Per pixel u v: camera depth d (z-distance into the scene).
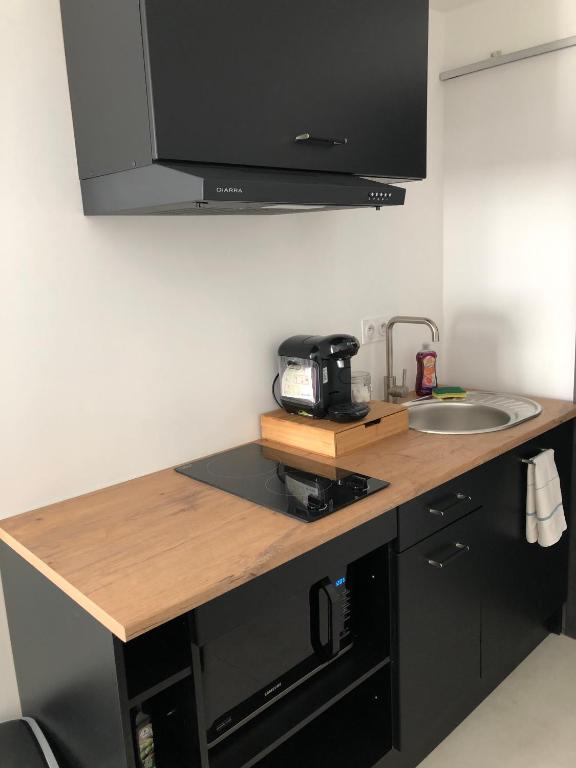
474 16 2.32
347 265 2.21
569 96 2.15
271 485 1.61
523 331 2.41
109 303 1.61
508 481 1.96
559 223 2.25
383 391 2.45
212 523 1.41
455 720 1.94
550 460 2.06
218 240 1.82
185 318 1.78
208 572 1.20
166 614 1.08
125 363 1.66
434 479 1.61
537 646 2.36
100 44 1.33
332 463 1.75
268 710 1.46
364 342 2.32
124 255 1.62
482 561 1.89
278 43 1.39
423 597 1.66
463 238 2.52
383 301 2.37
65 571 1.23
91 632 1.16
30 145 1.44
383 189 1.57
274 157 1.42
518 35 2.23
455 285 2.58
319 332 2.15
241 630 1.37
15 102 1.41
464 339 2.59
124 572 1.21
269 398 2.03
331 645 1.53
